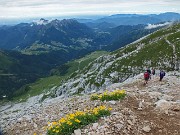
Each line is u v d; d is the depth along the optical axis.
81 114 14.83
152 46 161.50
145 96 20.06
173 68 132.75
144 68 145.25
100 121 14.49
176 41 150.62
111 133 13.46
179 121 15.44
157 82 32.84
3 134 19.62
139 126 14.57
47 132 14.46
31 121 20.33
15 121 22.00
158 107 17.27
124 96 19.00
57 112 20.56
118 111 16.05
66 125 13.99
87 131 13.65
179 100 19.89
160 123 15.14
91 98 20.31
